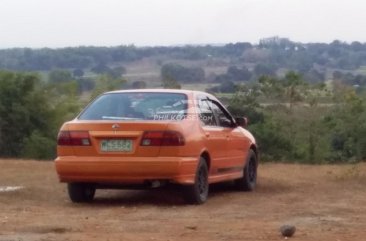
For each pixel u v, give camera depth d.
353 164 22.44
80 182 13.57
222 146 14.82
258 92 30.73
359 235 10.64
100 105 14.01
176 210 13.12
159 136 13.10
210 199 14.66
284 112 29.78
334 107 29.84
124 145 13.20
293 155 27.50
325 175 18.88
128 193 15.32
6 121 32.16
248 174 16.12
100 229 11.12
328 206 13.47
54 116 33.12
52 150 29.64
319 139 28.00
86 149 13.32
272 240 10.30
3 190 15.30
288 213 12.70
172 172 13.09
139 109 13.84
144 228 11.21
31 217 12.17
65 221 11.80
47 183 16.67
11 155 32.19
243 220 11.96
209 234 10.71
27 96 32.53
